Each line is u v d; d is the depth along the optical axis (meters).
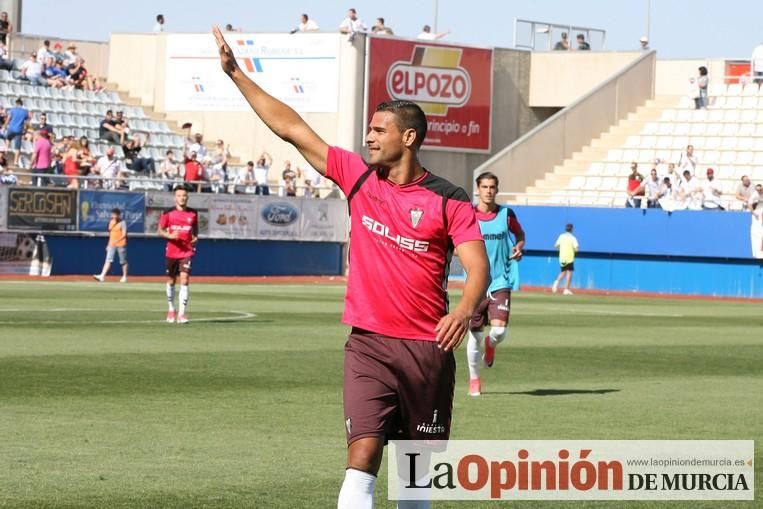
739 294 44.59
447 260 6.93
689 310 33.66
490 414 12.73
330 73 51.38
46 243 40.53
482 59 54.38
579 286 47.25
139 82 54.78
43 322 22.05
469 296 6.64
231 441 10.63
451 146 53.66
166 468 9.41
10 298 28.42
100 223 41.62
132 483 8.84
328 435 11.05
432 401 6.91
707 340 22.86
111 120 48.12
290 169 49.12
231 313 25.81
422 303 6.85
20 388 13.48
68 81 50.97
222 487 8.79
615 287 46.69
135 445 10.31
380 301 6.86
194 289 35.94
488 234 14.51
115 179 41.69
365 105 51.25
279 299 31.53
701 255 44.81
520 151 51.19
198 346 18.58
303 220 47.16
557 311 31.03
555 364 18.00
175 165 46.59
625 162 51.94
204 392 13.62
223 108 53.47
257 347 18.67
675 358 19.30
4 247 39.59
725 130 52.62
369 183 6.91
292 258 47.16
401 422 6.99
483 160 54.81
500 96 55.31
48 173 42.06
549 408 13.27
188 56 53.91
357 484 6.70
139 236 42.62
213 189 46.59
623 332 24.27
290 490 8.75
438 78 53.09
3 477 8.93
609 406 13.53
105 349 17.73
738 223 44.16
